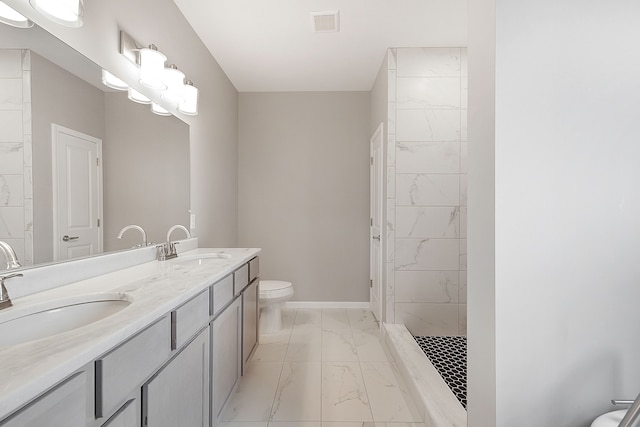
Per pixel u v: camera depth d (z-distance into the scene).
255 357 2.88
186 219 2.70
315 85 4.20
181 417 1.32
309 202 4.39
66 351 0.74
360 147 4.37
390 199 3.30
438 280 3.31
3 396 0.55
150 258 2.12
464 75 3.27
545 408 1.13
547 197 1.12
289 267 4.40
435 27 2.90
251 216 4.39
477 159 1.25
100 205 1.69
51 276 1.35
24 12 1.27
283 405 2.16
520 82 1.11
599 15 1.12
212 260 2.20
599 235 1.13
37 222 1.32
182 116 2.63
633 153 1.14
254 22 2.80
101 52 1.71
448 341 3.18
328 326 3.68
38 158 1.33
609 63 1.12
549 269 1.13
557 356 1.13
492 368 1.15
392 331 3.12
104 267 1.67
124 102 1.89
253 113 4.39
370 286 4.27
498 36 1.10
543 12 1.11
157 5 2.28
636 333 1.15
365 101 4.37
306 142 4.39
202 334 1.55
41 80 1.34
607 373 1.14
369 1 2.54
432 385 2.14
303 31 2.95
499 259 1.12
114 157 1.80
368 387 2.39
